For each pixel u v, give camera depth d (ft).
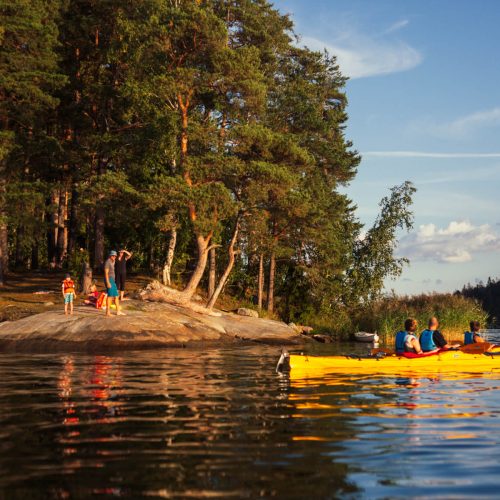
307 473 17.57
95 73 127.03
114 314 76.64
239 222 97.55
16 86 100.89
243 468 17.99
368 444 21.16
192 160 91.45
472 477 17.38
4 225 103.35
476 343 50.55
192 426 23.94
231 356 60.54
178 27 89.92
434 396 32.76
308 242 124.16
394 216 130.93
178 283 124.57
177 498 15.28
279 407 28.63
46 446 20.51
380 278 130.11
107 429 23.27
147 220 118.32
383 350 50.90
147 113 107.86
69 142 121.29
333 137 144.87
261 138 91.45
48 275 122.11
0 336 71.51
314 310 131.54
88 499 15.16
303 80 141.38
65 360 54.60
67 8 122.11
